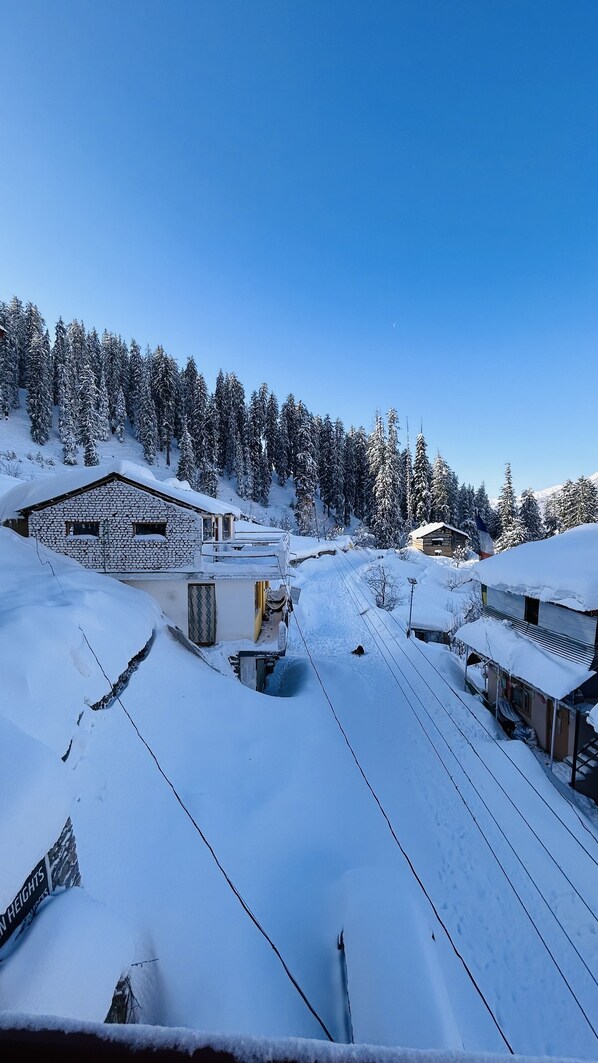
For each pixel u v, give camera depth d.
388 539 67.81
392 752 14.82
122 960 4.68
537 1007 7.59
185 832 8.25
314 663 22.06
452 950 8.39
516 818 11.66
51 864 4.63
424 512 74.88
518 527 56.44
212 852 8.20
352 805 11.38
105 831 7.18
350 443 87.62
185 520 15.12
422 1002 5.36
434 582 43.25
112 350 86.50
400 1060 1.26
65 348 81.06
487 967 8.16
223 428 80.19
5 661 7.66
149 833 7.75
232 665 15.63
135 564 15.12
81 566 14.84
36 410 66.19
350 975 6.07
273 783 10.95
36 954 3.86
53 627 9.19
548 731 15.41
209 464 67.12
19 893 4.05
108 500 14.98
